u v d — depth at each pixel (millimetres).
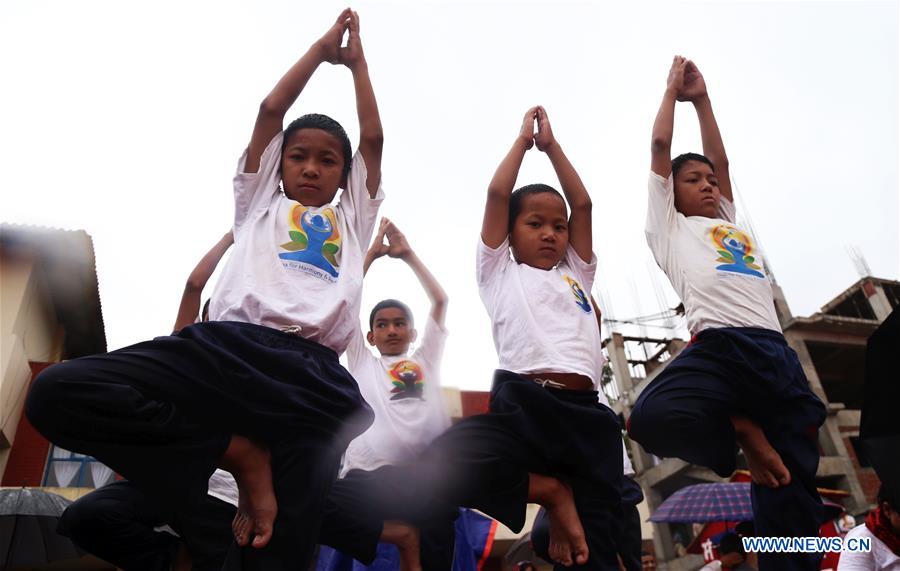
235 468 2328
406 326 5766
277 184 3137
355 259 3037
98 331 14977
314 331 2641
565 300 3523
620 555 3398
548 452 3068
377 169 3324
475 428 3080
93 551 3918
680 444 3371
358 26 3492
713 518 9008
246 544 2295
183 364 2227
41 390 1981
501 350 3541
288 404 2332
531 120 4016
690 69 4492
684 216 4148
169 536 4113
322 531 4039
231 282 2762
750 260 3926
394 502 4387
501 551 13945
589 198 3971
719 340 3498
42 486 11648
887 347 2473
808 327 19750
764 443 3445
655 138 4117
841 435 18344
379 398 5199
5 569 6738
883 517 3496
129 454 2104
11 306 11867
